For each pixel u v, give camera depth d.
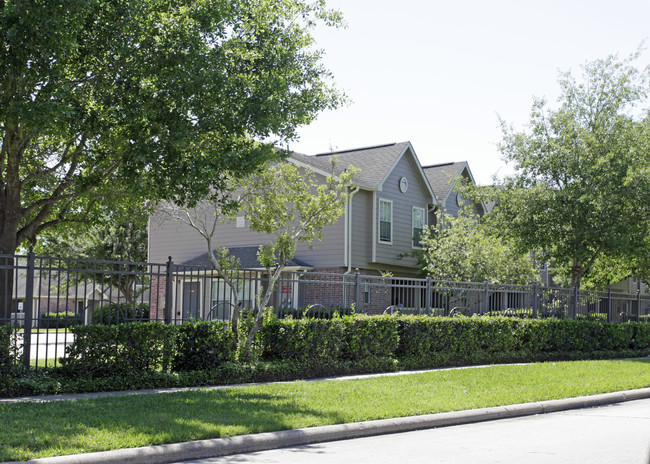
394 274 28.56
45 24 10.22
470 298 19.72
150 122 12.11
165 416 8.34
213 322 12.75
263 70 13.35
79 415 8.27
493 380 13.53
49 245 35.84
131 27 11.73
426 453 7.57
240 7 13.04
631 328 22.88
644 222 21.64
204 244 29.45
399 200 29.02
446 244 25.80
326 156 31.09
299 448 7.85
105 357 11.25
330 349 14.37
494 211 23.53
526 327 19.22
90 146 15.02
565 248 22.06
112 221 18.25
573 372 15.45
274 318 14.01
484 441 8.40
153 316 28.89
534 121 23.03
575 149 21.84
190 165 11.95
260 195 14.46
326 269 26.45
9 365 10.43
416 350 16.34
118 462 6.57
